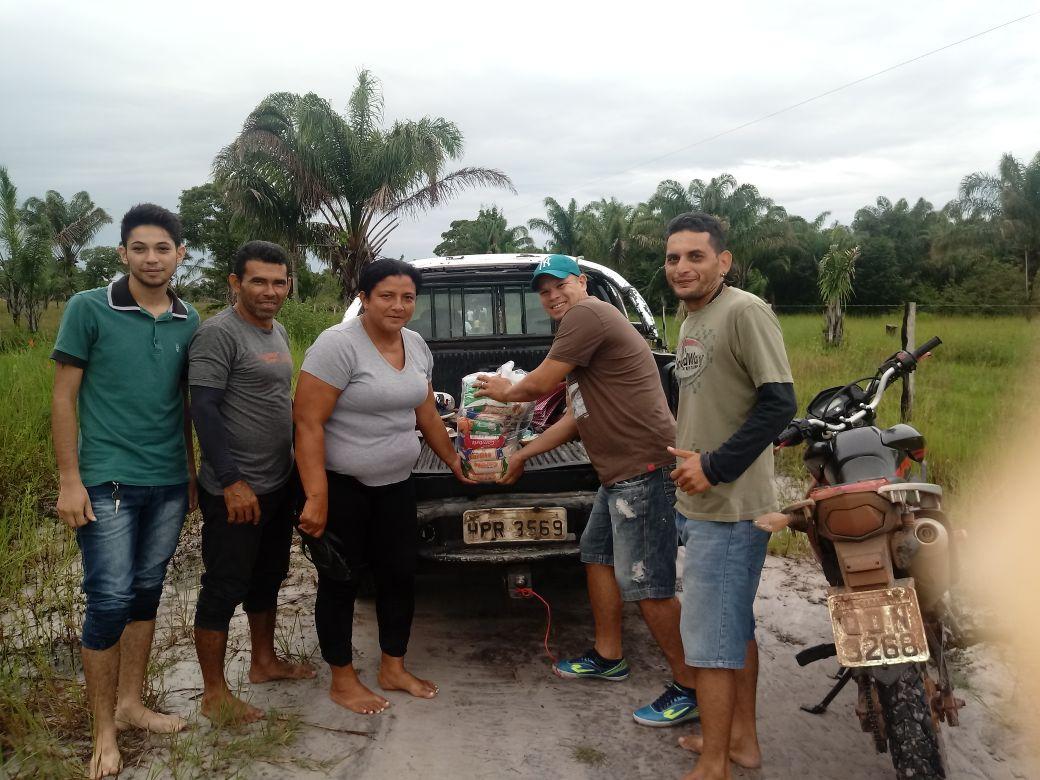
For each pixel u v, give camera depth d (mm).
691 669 3170
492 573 3727
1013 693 3197
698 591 2668
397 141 22953
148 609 3078
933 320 29500
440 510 3621
